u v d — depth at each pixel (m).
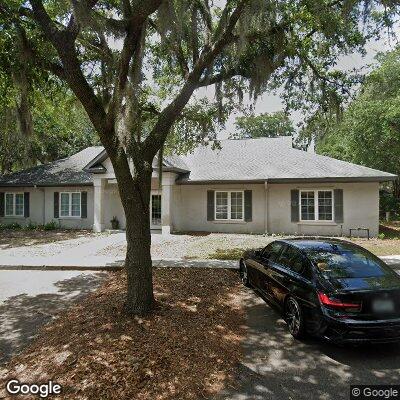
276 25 7.02
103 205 18.95
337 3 7.14
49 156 30.52
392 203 26.12
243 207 17.66
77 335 5.22
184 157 20.28
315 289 4.92
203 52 6.32
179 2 6.20
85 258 11.43
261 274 7.00
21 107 6.57
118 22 5.27
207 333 5.36
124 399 3.71
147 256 6.09
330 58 8.75
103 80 6.87
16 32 5.99
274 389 3.93
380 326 4.43
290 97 9.44
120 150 5.68
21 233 18.38
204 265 9.99
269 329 5.69
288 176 16.28
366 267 5.27
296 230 16.89
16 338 5.45
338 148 29.19
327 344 5.12
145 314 5.90
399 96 20.05
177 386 3.96
